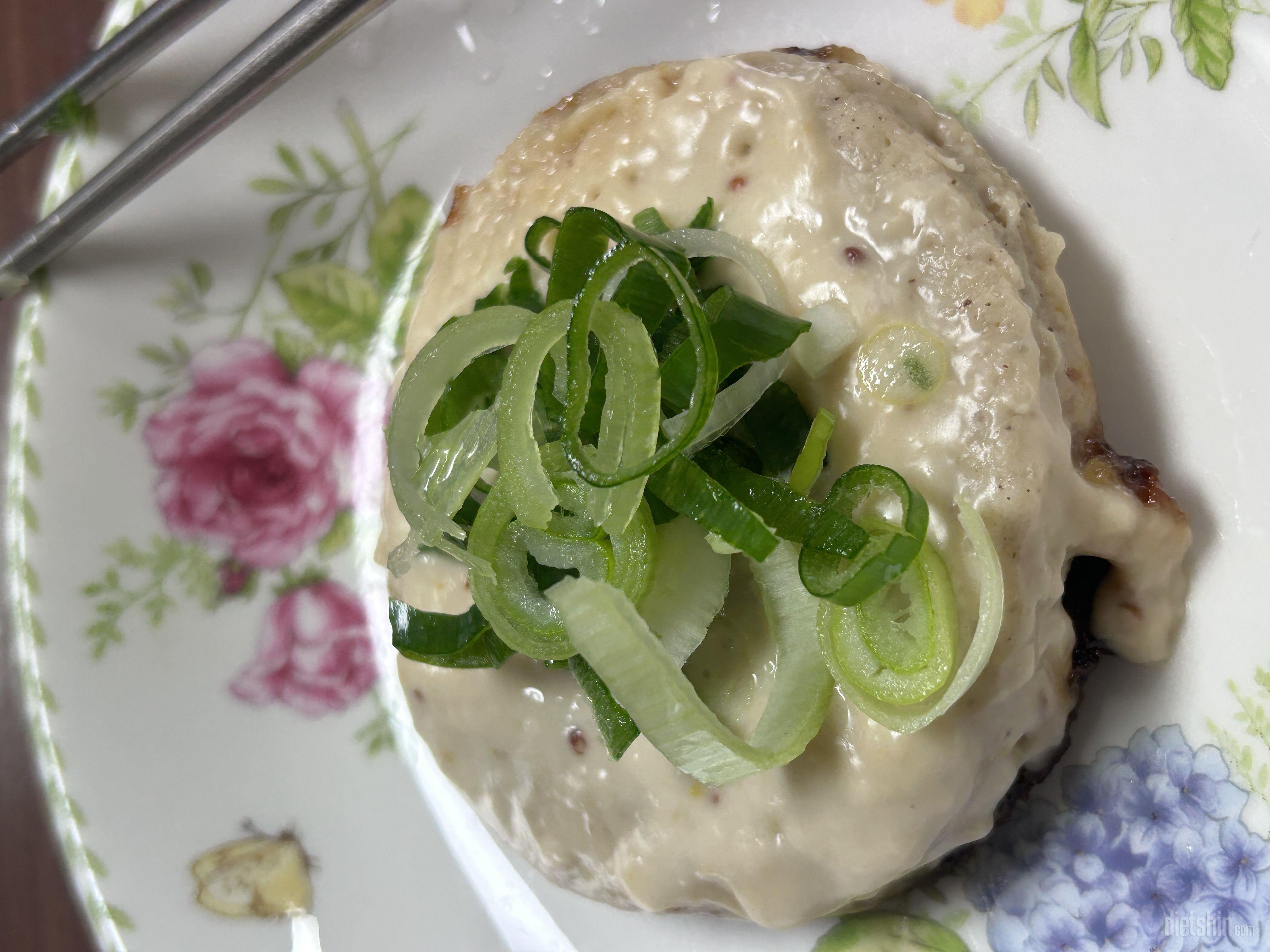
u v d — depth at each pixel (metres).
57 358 0.20
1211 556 0.17
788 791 0.16
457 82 0.21
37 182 0.24
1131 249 0.18
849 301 0.16
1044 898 0.17
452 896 0.20
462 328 0.16
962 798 0.15
